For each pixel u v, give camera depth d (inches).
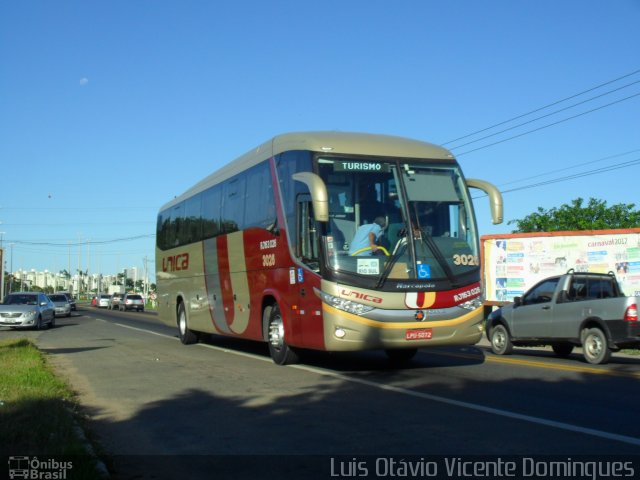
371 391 390.0
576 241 866.1
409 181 452.8
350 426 301.1
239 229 585.9
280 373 474.0
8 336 954.7
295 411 337.4
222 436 291.6
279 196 495.5
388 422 307.0
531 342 599.5
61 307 1763.0
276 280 500.1
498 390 388.8
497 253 933.8
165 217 863.7
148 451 271.3
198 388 418.3
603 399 358.0
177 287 787.4
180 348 706.2
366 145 457.7
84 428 300.5
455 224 457.1
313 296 439.5
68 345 762.8
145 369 518.3
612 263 834.2
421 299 429.1
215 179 667.4
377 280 423.2
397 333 423.8
